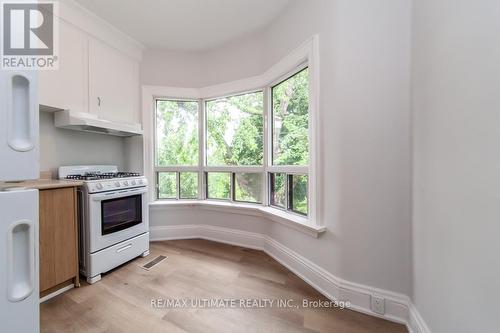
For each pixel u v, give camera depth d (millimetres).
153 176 2807
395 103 1358
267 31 2330
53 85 1917
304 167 1951
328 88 1608
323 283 1659
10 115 455
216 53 2746
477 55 781
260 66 2441
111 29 2328
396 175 1365
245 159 2646
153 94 2760
